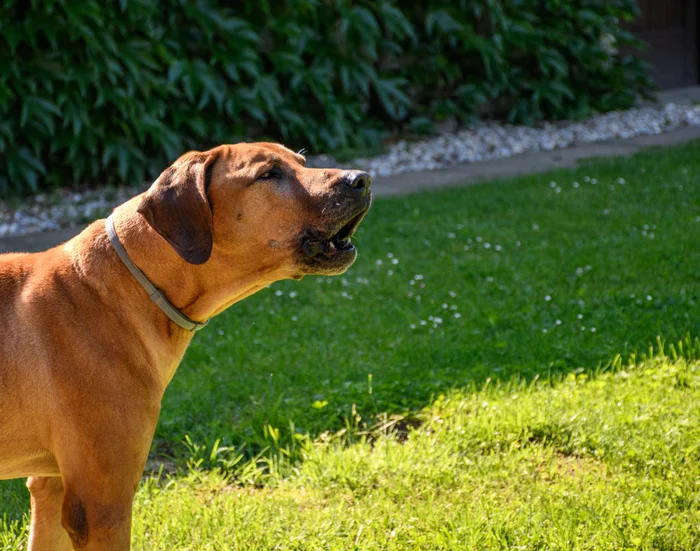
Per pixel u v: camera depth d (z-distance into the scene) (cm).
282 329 812
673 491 510
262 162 406
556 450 584
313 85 1512
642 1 2205
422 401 661
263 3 1477
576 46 1847
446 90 1805
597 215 1135
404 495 533
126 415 382
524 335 775
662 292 850
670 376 654
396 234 1092
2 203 1277
